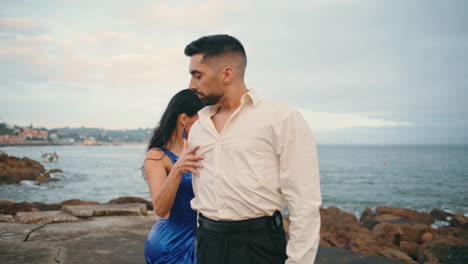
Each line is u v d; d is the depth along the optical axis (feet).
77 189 82.84
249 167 4.65
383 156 319.06
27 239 13.92
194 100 7.77
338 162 225.35
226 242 4.75
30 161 113.91
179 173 5.57
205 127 5.09
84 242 13.80
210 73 4.99
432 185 99.55
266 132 4.66
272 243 4.79
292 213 4.59
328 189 92.38
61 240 13.98
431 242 21.94
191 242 7.93
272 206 4.80
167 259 7.66
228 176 4.72
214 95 5.09
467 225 37.37
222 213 4.73
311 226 4.44
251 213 4.70
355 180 115.55
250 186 4.64
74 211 17.56
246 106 4.88
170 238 7.70
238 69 5.08
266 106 4.79
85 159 253.65
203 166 5.09
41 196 70.79
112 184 94.63
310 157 4.62
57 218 16.81
